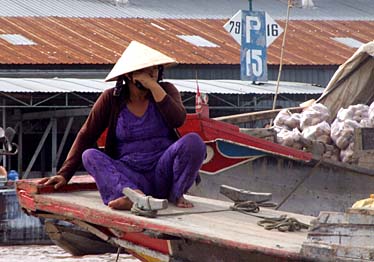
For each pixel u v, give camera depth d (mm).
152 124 16500
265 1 91062
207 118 23500
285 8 89375
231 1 89000
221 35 75875
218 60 69062
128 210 15391
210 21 79938
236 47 72812
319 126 25516
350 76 27797
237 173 24438
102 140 18562
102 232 16688
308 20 84562
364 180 24859
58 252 32375
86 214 15594
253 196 17016
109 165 16031
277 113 28906
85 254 18547
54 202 16453
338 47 76625
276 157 24688
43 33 70125
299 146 25109
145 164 16375
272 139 25062
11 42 67062
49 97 60250
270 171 24781
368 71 27594
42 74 64312
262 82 64125
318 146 25188
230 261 14133
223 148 23969
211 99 64938
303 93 61875
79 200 16484
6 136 36438
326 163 24906
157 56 16172
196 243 14742
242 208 16281
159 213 15312
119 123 16578
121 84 16594
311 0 89312
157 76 16625
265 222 14781
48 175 74688
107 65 64812
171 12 82125
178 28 76750
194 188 23797
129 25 75500
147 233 14234
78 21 74500
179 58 68500
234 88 62031
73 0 80750
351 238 11930
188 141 15820
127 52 16484
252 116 28609
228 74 69812
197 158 15883
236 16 59531
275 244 12797
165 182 16312
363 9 91438
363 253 11719
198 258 14828
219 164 24109
